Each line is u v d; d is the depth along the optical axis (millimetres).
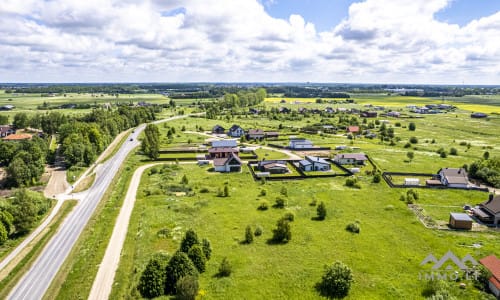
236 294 38781
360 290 39500
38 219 64250
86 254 49812
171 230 55750
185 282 37188
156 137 126375
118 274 43844
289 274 42719
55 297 40281
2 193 78188
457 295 38281
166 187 79000
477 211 62125
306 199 70688
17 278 44656
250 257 47062
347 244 50875
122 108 192125
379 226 57438
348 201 69562
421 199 71125
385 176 87438
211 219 60500
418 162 103625
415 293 38844
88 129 125000
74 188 82688
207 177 88250
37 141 110312
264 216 61719
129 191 77812
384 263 45500
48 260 49219
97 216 64438
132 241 52969
